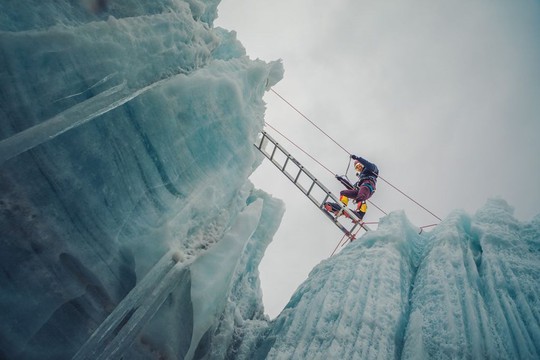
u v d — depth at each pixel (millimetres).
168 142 4598
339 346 4117
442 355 3865
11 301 3102
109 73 3777
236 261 4992
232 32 6547
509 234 5184
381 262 5203
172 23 4449
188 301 4512
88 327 3658
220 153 5434
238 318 6102
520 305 4191
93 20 3783
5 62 3043
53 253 3387
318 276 5805
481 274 4816
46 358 3322
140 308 3807
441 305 4406
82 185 3617
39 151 3266
